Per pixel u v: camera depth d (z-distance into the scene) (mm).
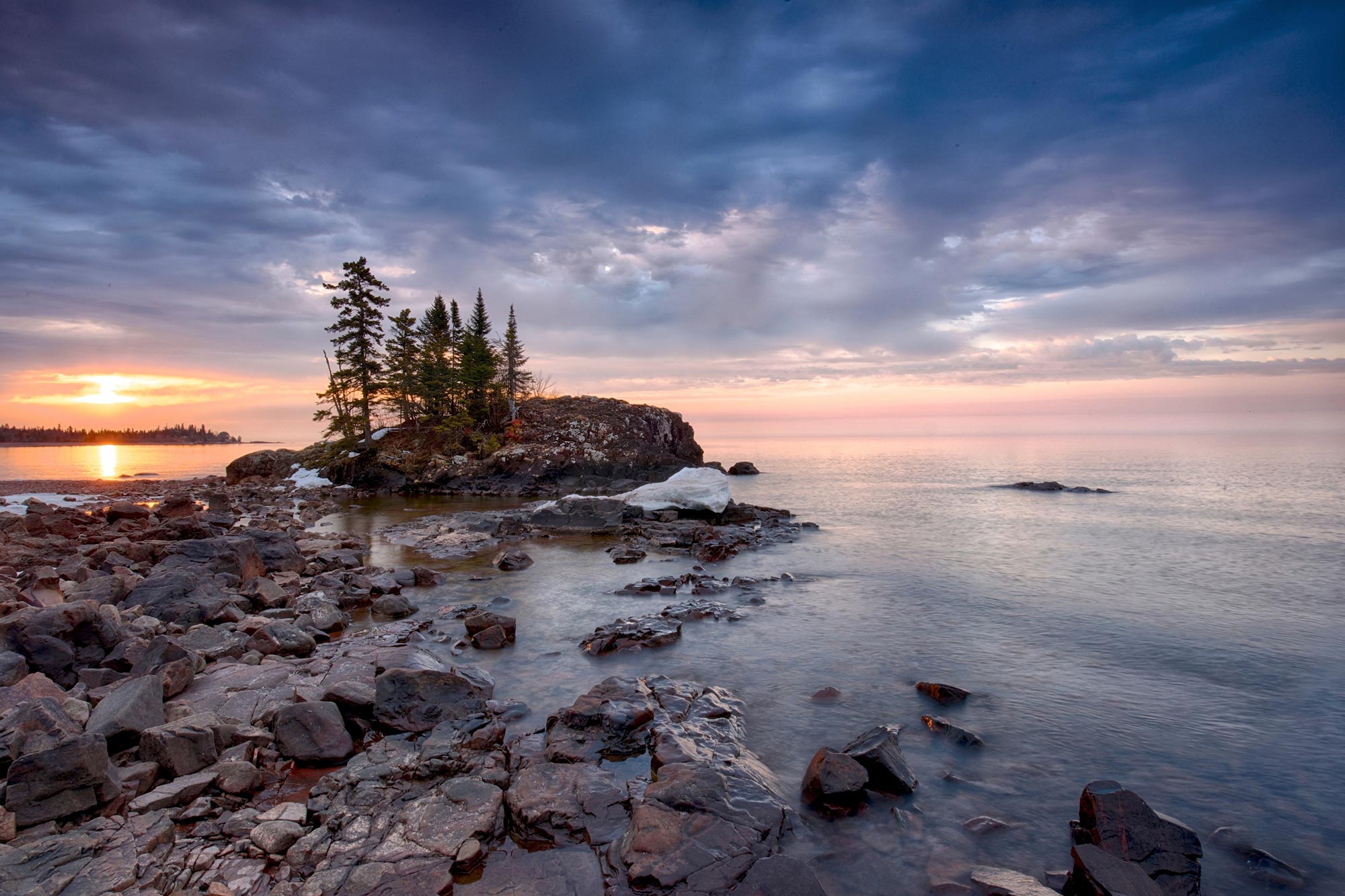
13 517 27031
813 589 22594
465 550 30281
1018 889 7301
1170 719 12352
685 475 43344
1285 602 20953
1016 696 13438
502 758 10258
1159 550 30031
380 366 69500
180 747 9312
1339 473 70625
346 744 10438
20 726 8805
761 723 12086
